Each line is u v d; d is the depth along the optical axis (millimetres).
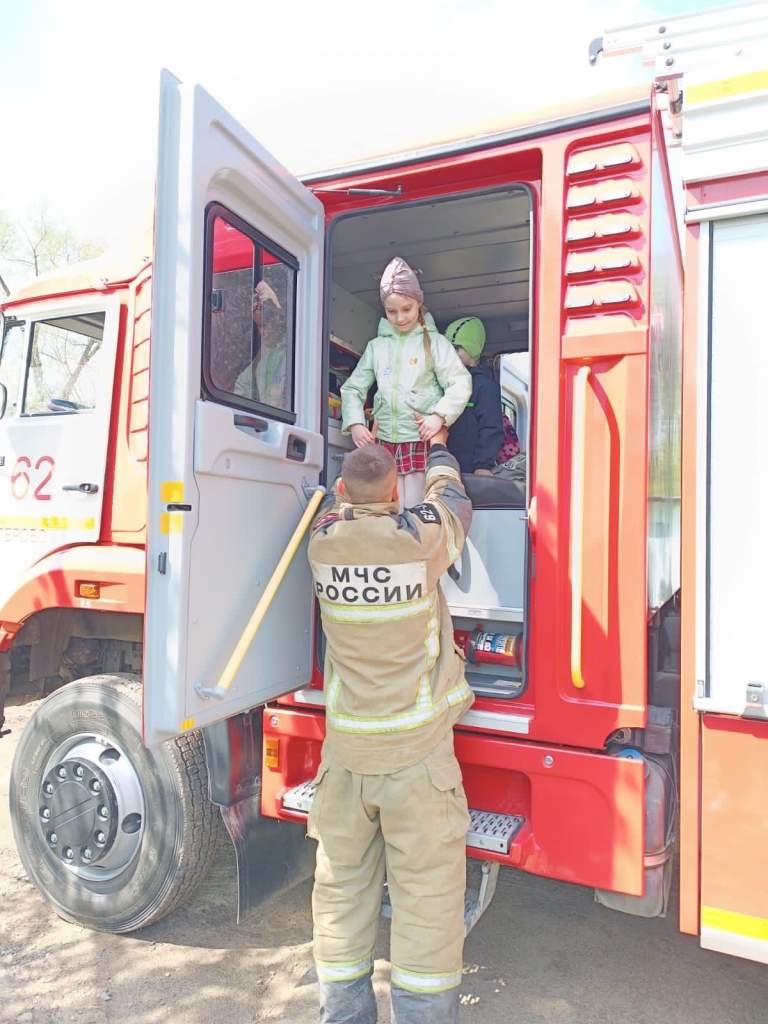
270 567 2633
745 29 2160
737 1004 2666
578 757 2340
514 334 4828
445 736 2340
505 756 2447
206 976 2867
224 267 2488
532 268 2578
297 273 2900
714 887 2109
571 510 2381
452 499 2504
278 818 2830
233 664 2299
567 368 2426
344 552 2316
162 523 2238
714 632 2119
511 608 2729
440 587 2617
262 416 2672
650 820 2299
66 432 3484
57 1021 2611
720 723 2117
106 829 3053
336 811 2375
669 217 3141
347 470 2422
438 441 2961
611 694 2328
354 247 3633
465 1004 2656
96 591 3180
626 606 2311
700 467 2156
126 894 3037
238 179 2447
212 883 3617
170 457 2242
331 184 2914
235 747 2830
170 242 2260
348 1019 2287
